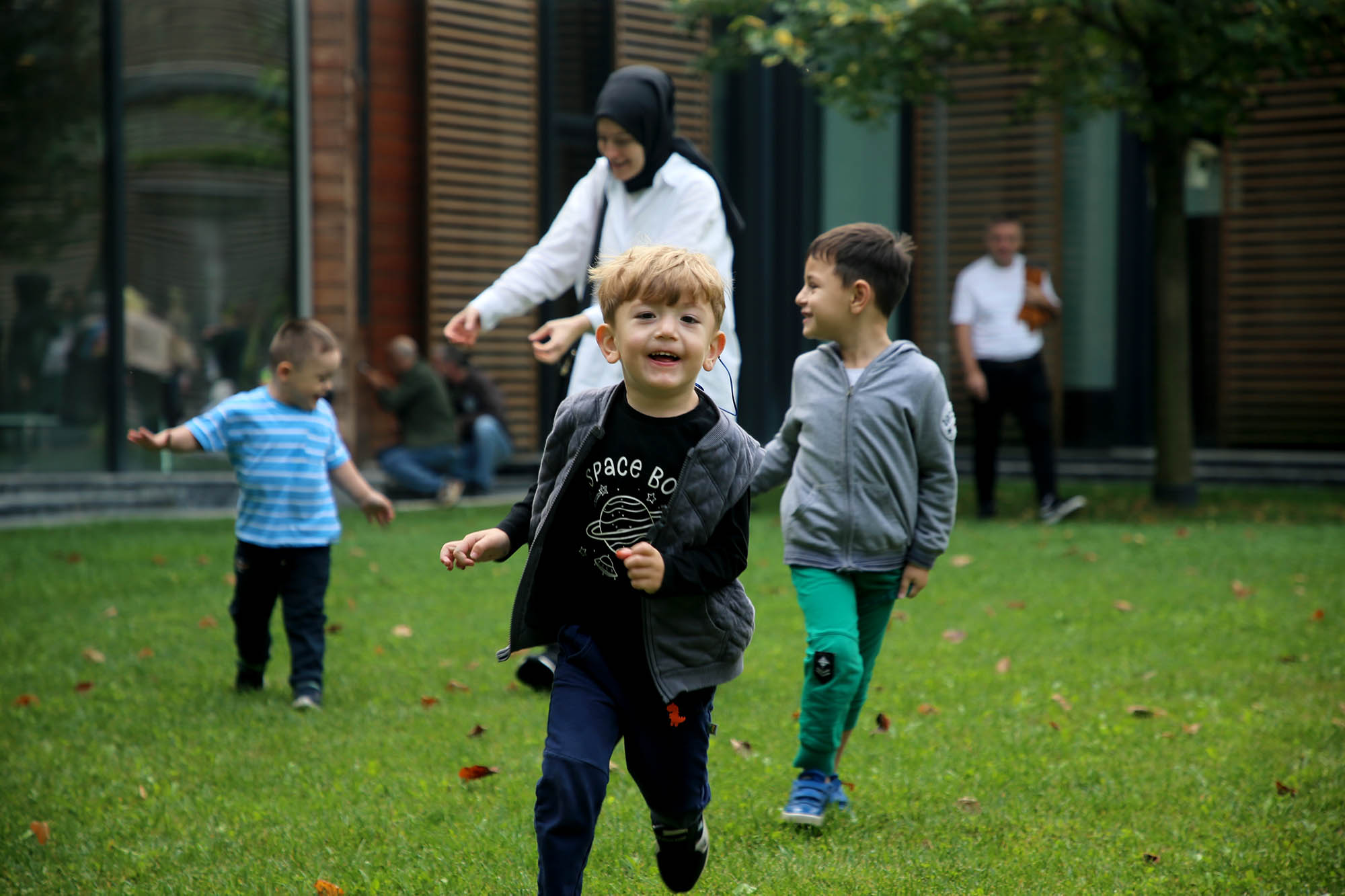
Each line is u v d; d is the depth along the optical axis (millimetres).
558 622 3432
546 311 16781
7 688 6477
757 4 13609
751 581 9492
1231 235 17141
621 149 6016
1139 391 17422
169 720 5891
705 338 3221
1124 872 4027
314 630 6238
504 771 5078
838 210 18438
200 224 15070
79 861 4199
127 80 14734
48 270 14461
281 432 6230
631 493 3283
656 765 3334
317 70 15094
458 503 14375
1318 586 8945
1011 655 7078
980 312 12688
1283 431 17047
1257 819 4512
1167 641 7379
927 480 4559
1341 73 16328
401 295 15883
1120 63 13648
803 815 4410
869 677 4711
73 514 13312
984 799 4754
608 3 16891
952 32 12320
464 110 15938
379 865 4113
